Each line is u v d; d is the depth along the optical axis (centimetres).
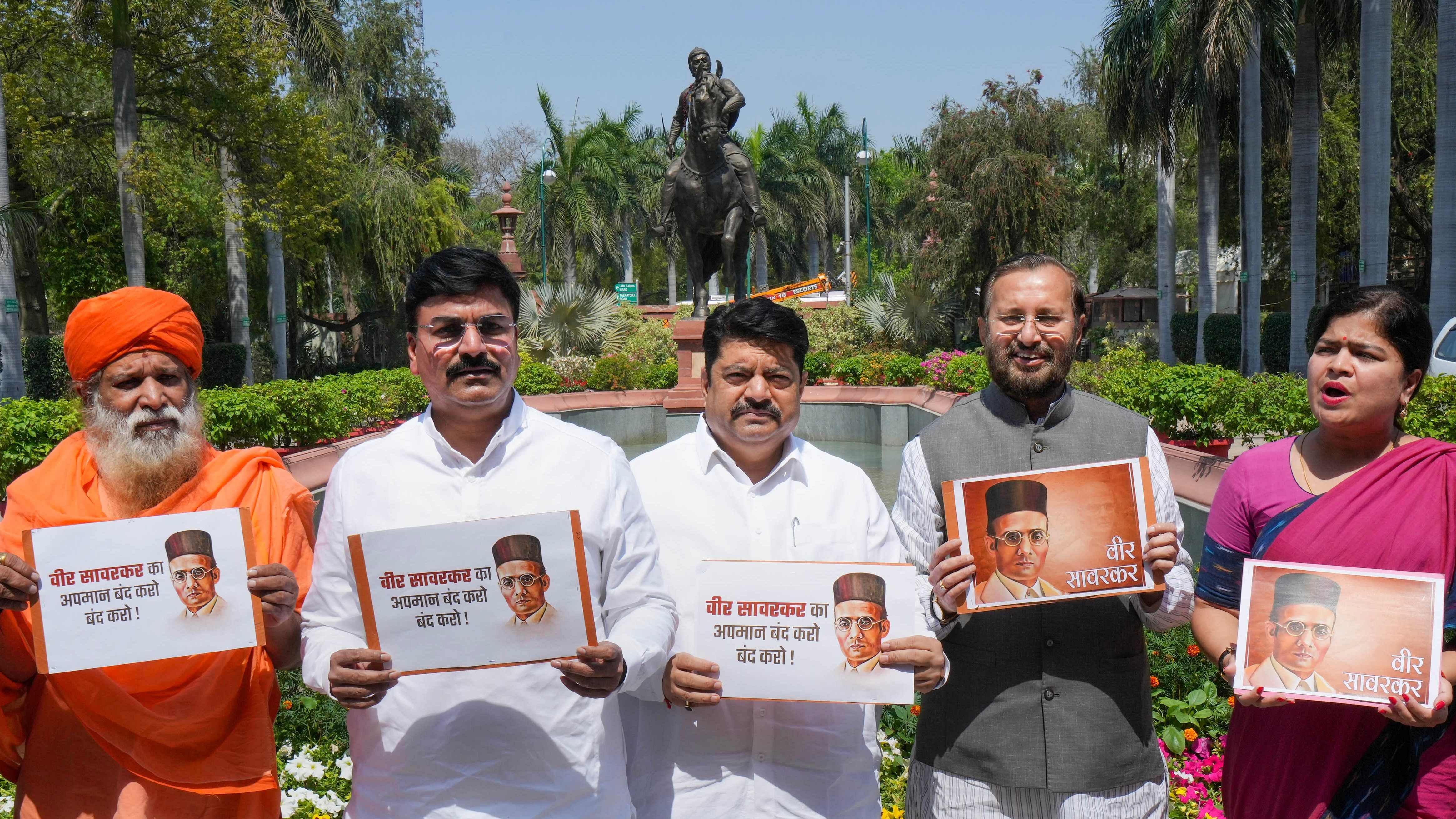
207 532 211
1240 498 235
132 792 216
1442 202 1309
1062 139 2725
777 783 228
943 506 245
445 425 222
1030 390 245
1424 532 212
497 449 221
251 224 1844
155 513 223
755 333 233
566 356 2117
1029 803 237
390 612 201
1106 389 973
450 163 4475
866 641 216
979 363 1409
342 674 197
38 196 2119
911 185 2845
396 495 217
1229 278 3366
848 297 2769
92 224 2230
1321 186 2361
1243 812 234
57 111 2016
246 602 211
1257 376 806
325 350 3734
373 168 2516
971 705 242
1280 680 211
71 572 206
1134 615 243
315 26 2234
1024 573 228
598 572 219
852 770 234
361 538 201
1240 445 1009
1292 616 212
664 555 241
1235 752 237
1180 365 961
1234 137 2122
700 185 1566
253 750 224
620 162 4028
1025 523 228
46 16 1627
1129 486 226
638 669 205
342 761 373
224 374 2162
